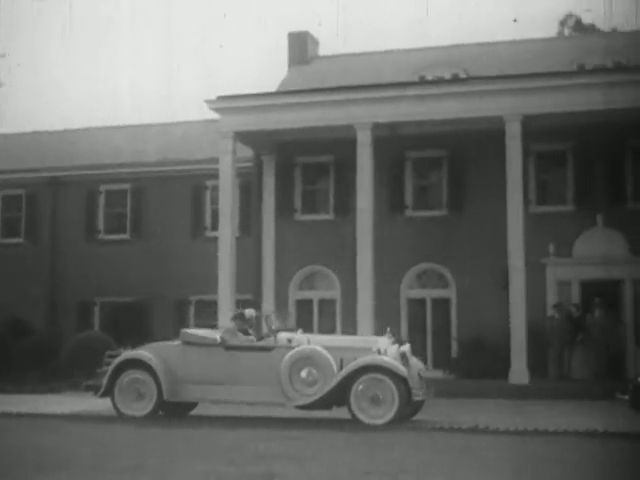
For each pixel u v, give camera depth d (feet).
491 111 44.21
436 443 28.91
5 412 36.45
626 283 44.45
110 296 52.26
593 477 24.67
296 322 48.24
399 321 47.03
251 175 50.21
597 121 45.32
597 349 42.86
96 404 39.60
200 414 36.76
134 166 52.16
